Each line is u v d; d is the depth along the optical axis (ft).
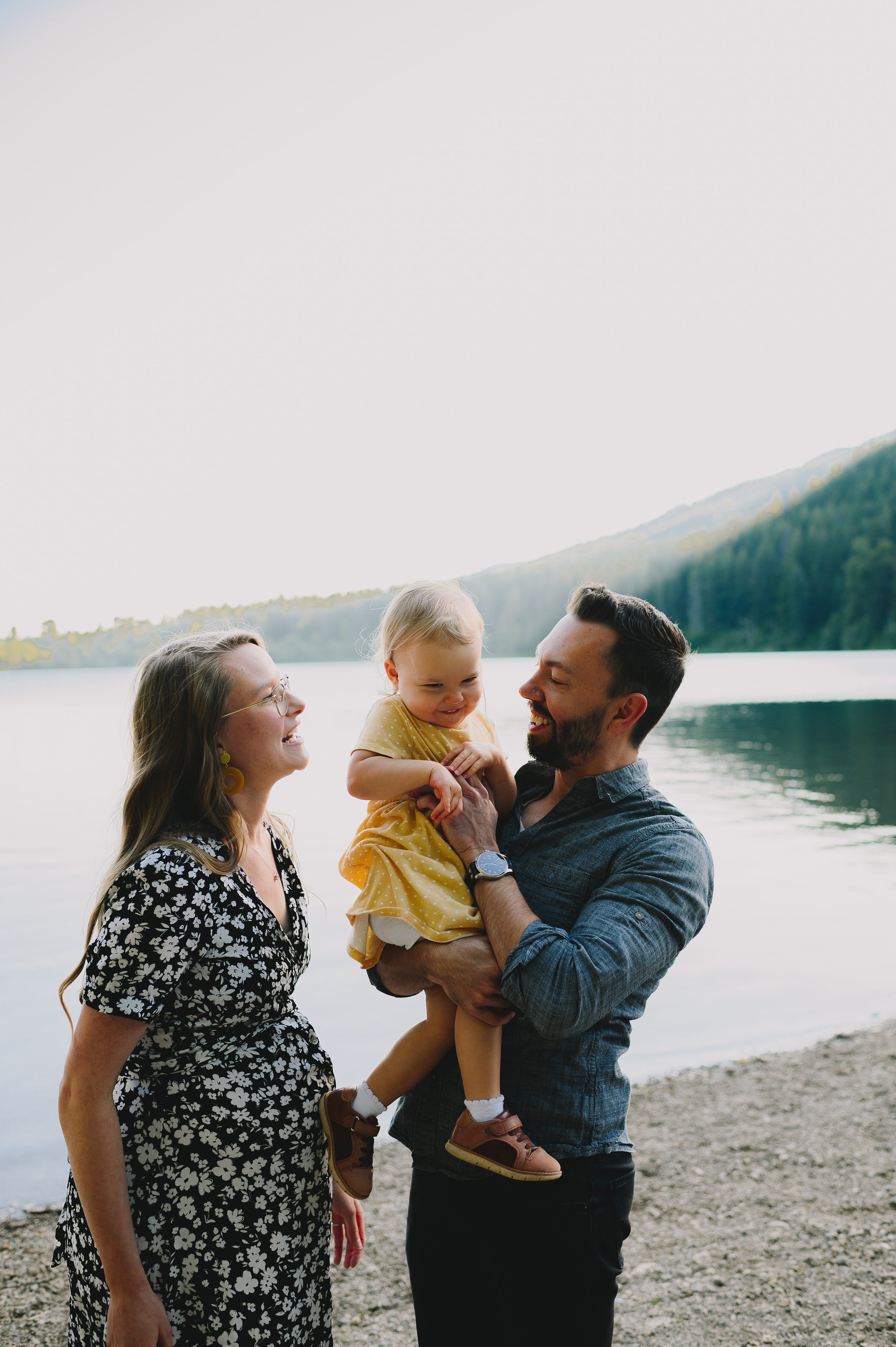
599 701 6.35
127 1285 5.30
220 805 6.03
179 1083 5.66
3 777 72.18
